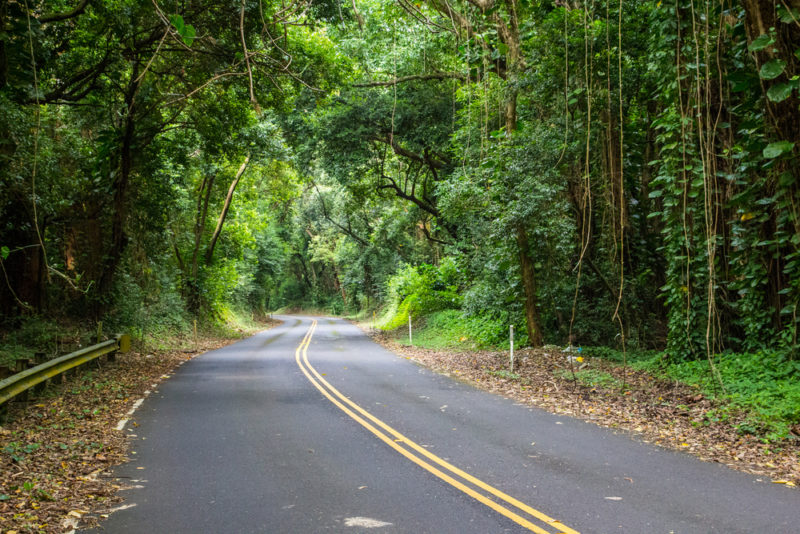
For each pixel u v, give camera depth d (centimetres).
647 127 1884
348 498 556
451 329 2686
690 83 1162
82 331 1812
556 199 1666
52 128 1903
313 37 1767
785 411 859
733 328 1302
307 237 7875
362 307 6575
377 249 4812
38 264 1731
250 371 1589
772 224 1135
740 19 1034
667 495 559
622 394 1127
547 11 1697
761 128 1059
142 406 1047
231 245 4038
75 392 1146
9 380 868
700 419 904
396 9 2055
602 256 1839
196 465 671
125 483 605
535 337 1817
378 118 2700
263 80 1658
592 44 1424
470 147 2034
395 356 2039
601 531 471
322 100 1847
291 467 662
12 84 1164
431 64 2559
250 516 509
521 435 819
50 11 1314
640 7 1546
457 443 773
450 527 482
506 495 562
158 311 2531
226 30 1425
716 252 1262
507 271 1991
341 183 3100
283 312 8850
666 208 1312
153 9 1295
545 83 1630
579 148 1641
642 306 1844
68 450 727
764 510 517
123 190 1875
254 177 3706
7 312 1681
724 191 1252
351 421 913
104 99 1773
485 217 2080
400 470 649
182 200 2998
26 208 1570
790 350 1074
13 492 559
